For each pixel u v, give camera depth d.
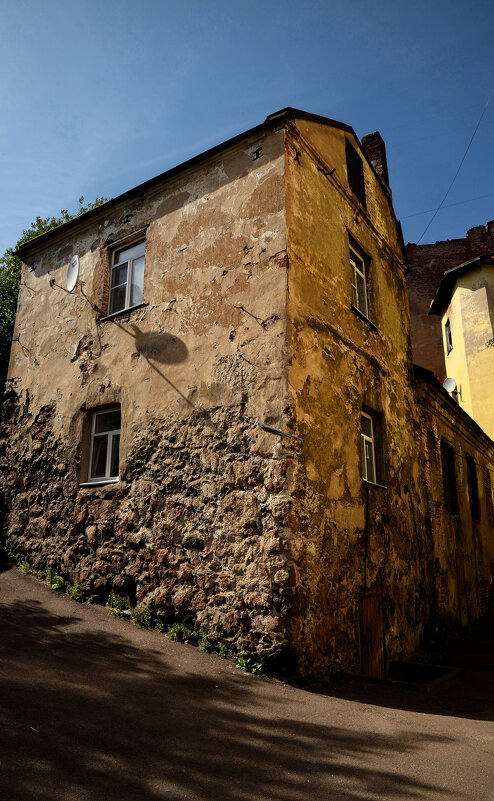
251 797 3.62
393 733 5.20
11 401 11.29
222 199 8.82
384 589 9.18
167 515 8.10
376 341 10.57
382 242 11.86
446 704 6.73
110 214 10.59
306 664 6.68
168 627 7.71
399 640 9.48
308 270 8.35
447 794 3.94
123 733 4.38
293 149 8.56
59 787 3.40
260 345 7.73
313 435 7.70
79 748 3.98
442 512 12.98
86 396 9.78
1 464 10.96
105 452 9.47
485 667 9.62
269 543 6.95
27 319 11.67
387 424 10.43
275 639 6.58
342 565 7.91
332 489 7.97
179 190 9.50
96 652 6.46
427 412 13.00
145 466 8.57
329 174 9.62
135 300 9.87
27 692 4.89
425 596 11.05
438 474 13.14
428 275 28.98
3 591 8.51
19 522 10.26
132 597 8.36
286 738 4.77
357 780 4.06
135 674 5.92
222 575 7.30
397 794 3.88
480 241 28.41
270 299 7.79
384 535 9.46
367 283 11.05
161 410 8.62
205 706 5.31
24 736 4.01
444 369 27.48
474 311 20.53
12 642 6.27
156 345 9.01
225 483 7.58
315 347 8.16
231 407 7.80
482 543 16.64
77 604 8.45
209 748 4.34
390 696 6.69
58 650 6.29
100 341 9.91
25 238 18.36
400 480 10.62
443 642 11.55
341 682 7.05
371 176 11.85
